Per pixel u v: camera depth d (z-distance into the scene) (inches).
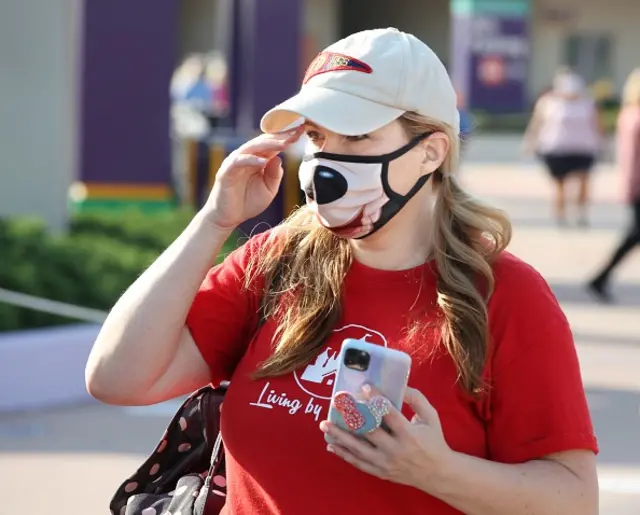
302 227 283.3
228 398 272.7
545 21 4943.4
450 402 255.3
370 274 270.2
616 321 1106.1
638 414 788.0
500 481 243.8
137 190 1376.7
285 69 1535.4
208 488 286.2
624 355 960.3
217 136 1518.2
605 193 2290.8
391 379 236.7
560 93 1792.6
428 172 269.0
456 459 240.4
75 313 834.2
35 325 828.6
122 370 269.7
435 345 258.2
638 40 4943.4
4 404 777.6
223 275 287.3
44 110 1127.6
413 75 259.9
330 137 264.5
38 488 632.4
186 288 271.0
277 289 279.0
